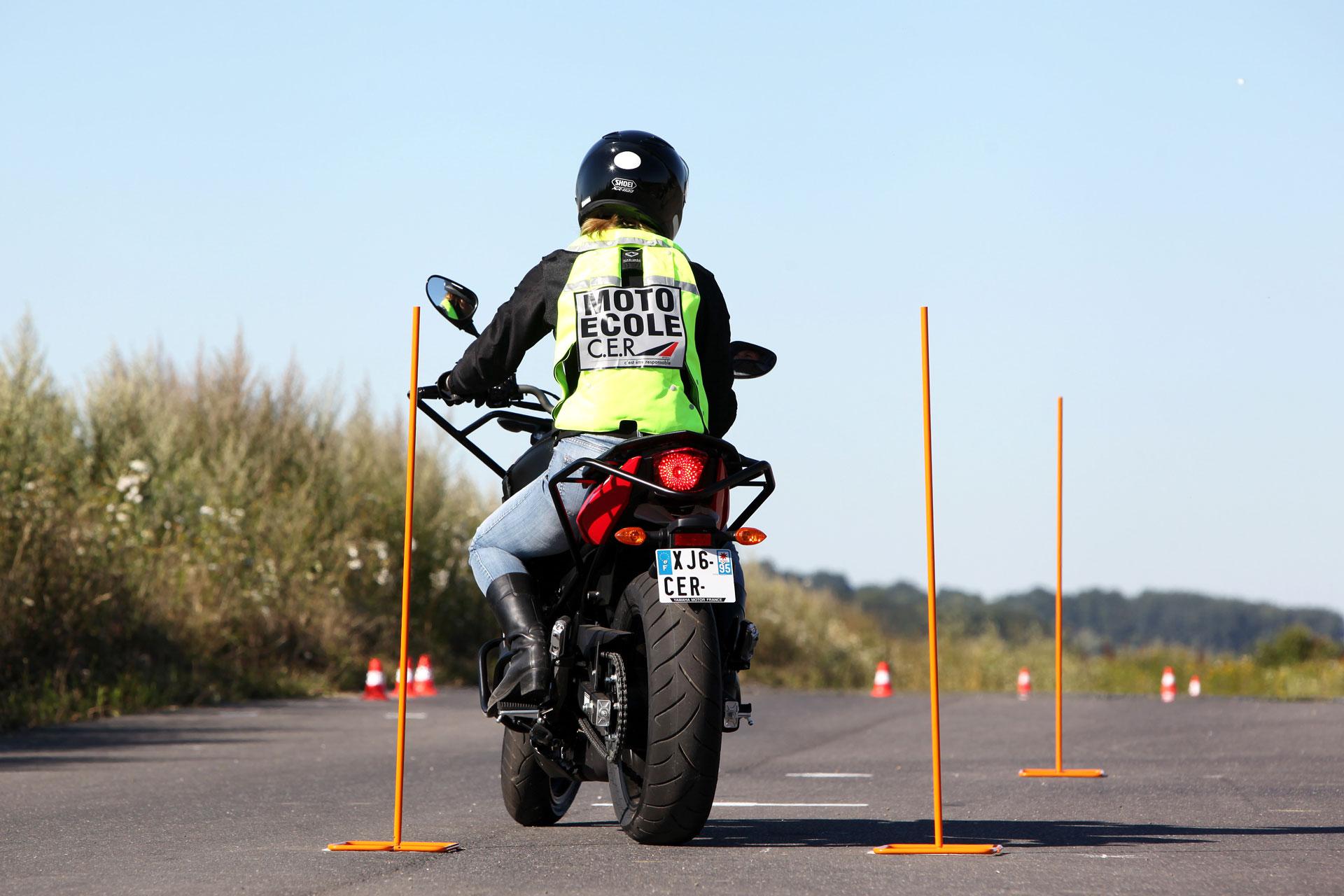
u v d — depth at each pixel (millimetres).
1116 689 91875
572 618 17625
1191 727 42688
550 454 17766
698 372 17562
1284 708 51812
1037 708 52062
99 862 16609
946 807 22781
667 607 16703
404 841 18453
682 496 16172
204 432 64312
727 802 23828
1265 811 21781
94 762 30531
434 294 18141
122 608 47375
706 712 16422
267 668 54375
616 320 17234
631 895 13922
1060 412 27500
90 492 51375
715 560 16375
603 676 16906
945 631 105000
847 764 31891
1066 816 21297
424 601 66250
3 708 39344
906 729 42312
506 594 17594
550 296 17562
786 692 66438
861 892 13930
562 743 17844
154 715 43344
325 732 38469
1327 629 140125
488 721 42812
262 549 57812
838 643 95812
